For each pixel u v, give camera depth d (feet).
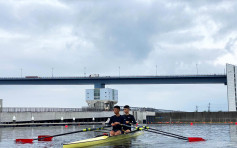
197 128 135.74
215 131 103.50
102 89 382.22
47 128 144.56
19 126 169.89
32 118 181.06
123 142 57.26
